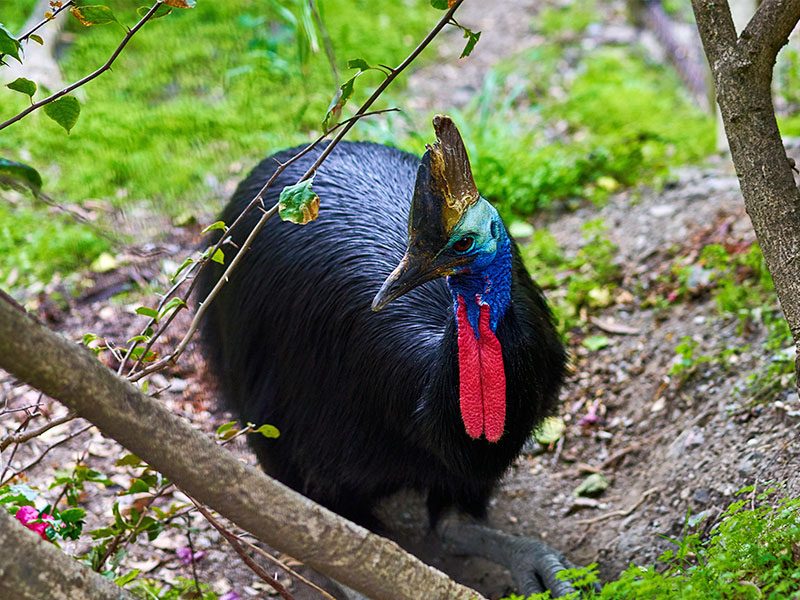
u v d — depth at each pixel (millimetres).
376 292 4383
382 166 5039
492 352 3816
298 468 4719
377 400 4309
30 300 6809
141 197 7738
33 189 2955
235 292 4824
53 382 2576
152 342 3635
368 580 2922
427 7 10344
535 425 4246
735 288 5820
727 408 5117
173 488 4953
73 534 4000
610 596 3473
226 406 5184
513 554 4793
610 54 9703
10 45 3225
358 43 9539
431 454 4320
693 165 7547
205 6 9898
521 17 10391
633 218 6992
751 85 3469
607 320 6238
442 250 3678
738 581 3471
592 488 5297
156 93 8945
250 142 8273
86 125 8438
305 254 4594
